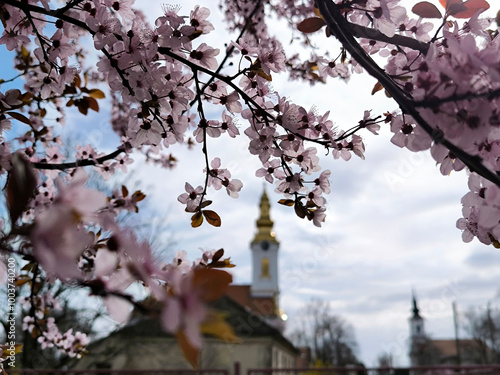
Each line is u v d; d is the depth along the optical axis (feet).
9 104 6.33
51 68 6.73
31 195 1.75
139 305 1.72
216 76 6.15
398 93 3.78
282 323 105.09
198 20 6.14
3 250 1.58
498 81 3.26
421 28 5.30
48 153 9.74
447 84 3.40
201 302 1.52
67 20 5.74
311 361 160.35
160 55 6.21
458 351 134.41
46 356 34.94
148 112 6.36
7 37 6.40
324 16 4.33
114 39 5.83
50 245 1.50
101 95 8.09
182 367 66.08
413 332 220.64
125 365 64.75
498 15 4.15
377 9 4.54
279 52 6.42
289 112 6.33
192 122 8.38
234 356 78.59
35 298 11.66
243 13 13.52
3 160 5.04
